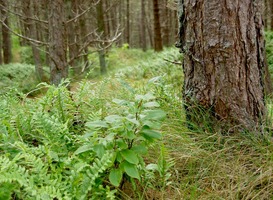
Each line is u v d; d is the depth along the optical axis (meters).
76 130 2.59
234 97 2.50
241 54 2.46
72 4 8.52
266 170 2.15
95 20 12.37
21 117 2.47
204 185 2.12
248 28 2.45
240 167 2.21
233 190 2.03
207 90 2.57
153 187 2.00
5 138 2.05
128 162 1.76
